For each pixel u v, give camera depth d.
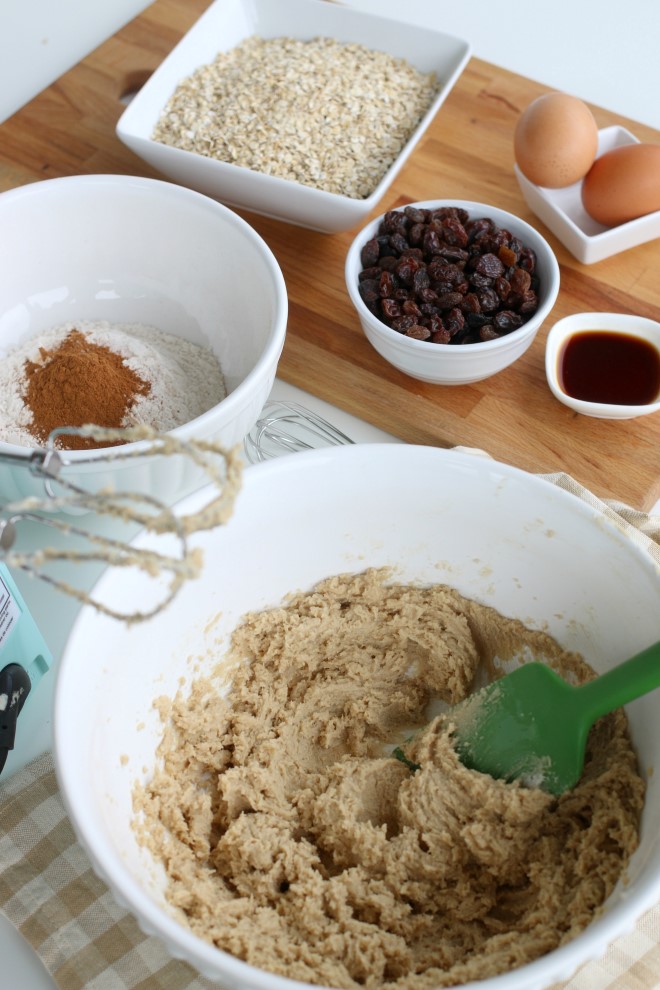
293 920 0.57
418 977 0.55
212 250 0.73
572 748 0.58
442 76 0.88
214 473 0.49
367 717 0.63
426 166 0.85
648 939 0.59
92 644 0.56
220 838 0.59
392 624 0.64
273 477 0.60
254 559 0.62
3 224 0.72
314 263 0.81
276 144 0.81
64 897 0.60
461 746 0.60
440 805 0.59
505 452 0.73
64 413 0.70
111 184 0.72
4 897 0.60
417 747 0.61
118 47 0.92
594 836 0.57
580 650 0.63
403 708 0.64
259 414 0.71
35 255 0.74
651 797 0.56
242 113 0.83
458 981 0.54
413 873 0.58
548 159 0.79
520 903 0.58
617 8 0.98
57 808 0.62
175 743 0.61
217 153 0.82
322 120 0.83
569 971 0.51
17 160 0.85
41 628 0.67
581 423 0.74
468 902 0.58
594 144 0.79
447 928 0.57
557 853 0.58
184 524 0.47
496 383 0.76
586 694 0.57
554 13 0.97
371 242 0.76
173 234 0.73
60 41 0.93
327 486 0.61
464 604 0.64
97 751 0.55
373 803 0.60
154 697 0.60
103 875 0.51
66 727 0.53
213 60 0.87
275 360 0.67
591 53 0.94
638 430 0.74
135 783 0.58
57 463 0.52
